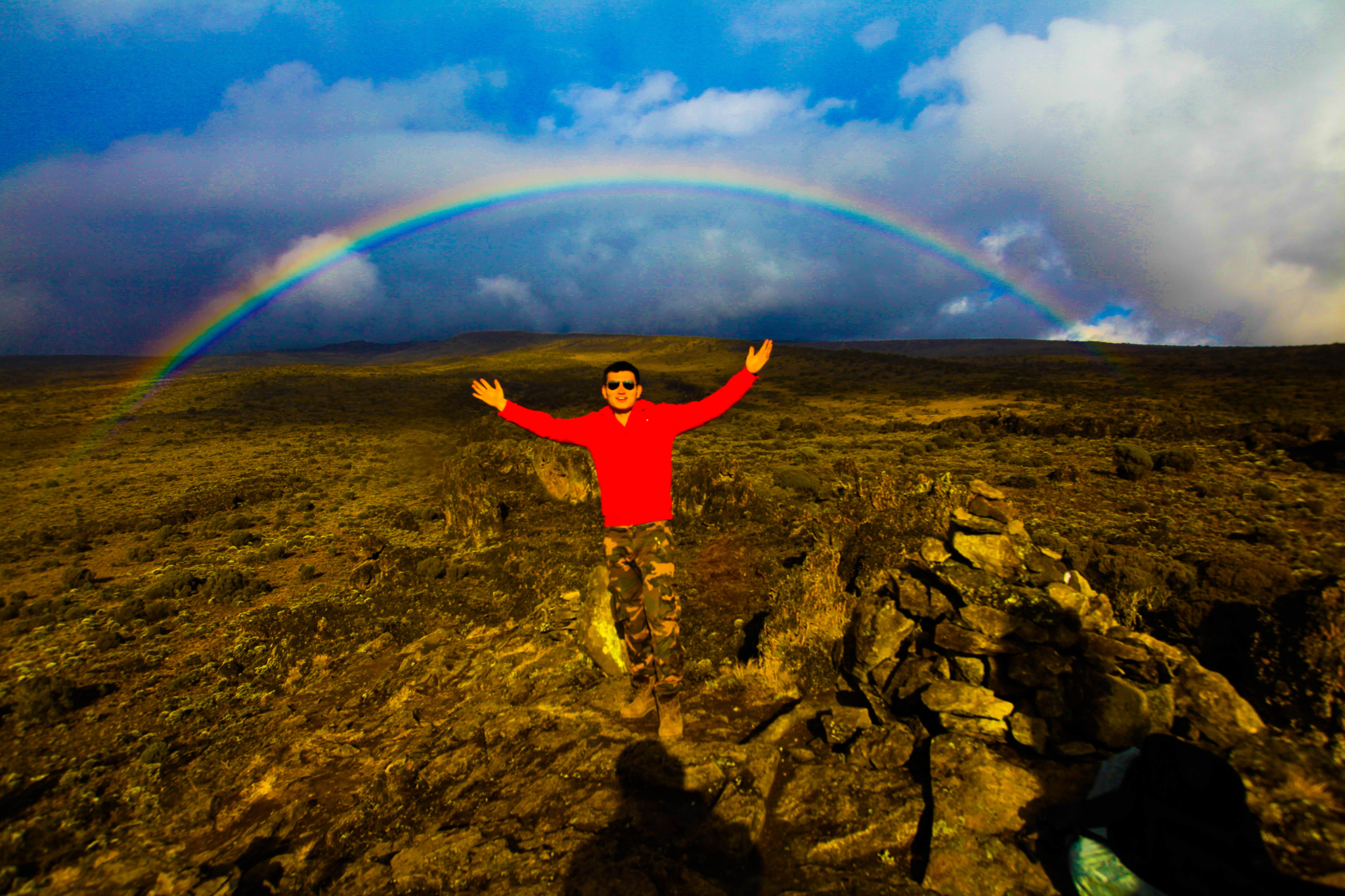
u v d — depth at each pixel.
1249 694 4.36
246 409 73.12
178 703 8.38
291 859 4.39
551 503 16.12
